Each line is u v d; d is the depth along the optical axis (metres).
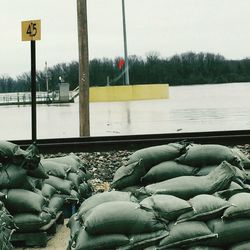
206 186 5.20
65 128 18.06
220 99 32.28
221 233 4.48
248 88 55.00
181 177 5.38
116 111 24.42
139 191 5.41
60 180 7.19
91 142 10.95
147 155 6.17
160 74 74.50
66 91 36.44
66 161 7.74
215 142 11.06
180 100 31.91
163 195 4.92
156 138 11.43
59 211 6.94
